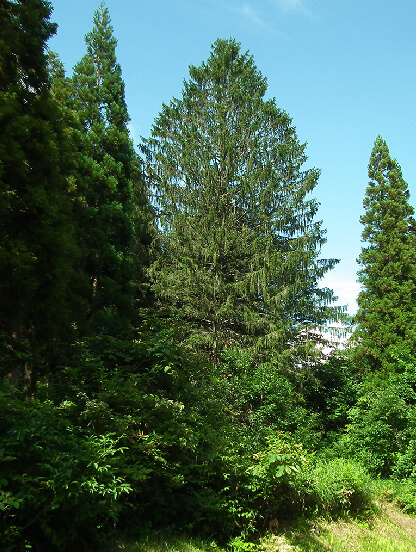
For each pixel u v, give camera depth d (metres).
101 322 11.86
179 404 5.98
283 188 19.38
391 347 20.28
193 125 20.22
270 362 15.97
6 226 8.19
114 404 5.88
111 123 19.08
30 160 8.84
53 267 8.73
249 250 18.08
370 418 12.49
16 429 4.07
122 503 5.34
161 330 7.51
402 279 22.16
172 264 19.08
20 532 4.03
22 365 7.69
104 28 20.58
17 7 9.43
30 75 9.70
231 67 21.48
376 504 9.58
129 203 18.20
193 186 19.61
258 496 6.82
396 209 22.75
